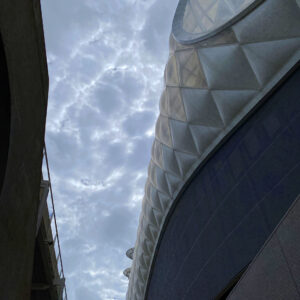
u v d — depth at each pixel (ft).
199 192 40.55
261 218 26.89
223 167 35.35
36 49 15.55
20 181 14.11
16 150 13.10
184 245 42.93
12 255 13.62
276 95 29.07
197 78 39.45
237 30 32.78
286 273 10.09
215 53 35.99
